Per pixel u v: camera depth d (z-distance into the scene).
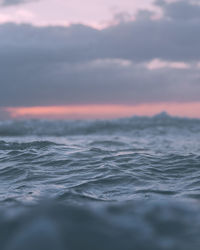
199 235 2.01
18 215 2.27
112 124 37.59
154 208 2.47
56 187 5.65
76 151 9.64
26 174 6.81
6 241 1.91
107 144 14.55
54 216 2.26
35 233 1.98
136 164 8.27
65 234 1.97
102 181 6.26
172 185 6.05
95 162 8.24
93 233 1.99
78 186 5.76
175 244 1.90
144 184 6.12
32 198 4.71
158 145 15.18
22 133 27.39
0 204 4.11
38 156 8.74
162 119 42.12
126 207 2.50
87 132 29.38
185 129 34.00
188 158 9.18
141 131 30.81
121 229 2.07
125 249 1.84
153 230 2.07
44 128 32.06
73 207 2.48
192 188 5.77
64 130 30.73
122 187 5.83
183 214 2.35
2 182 6.24
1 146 10.22
